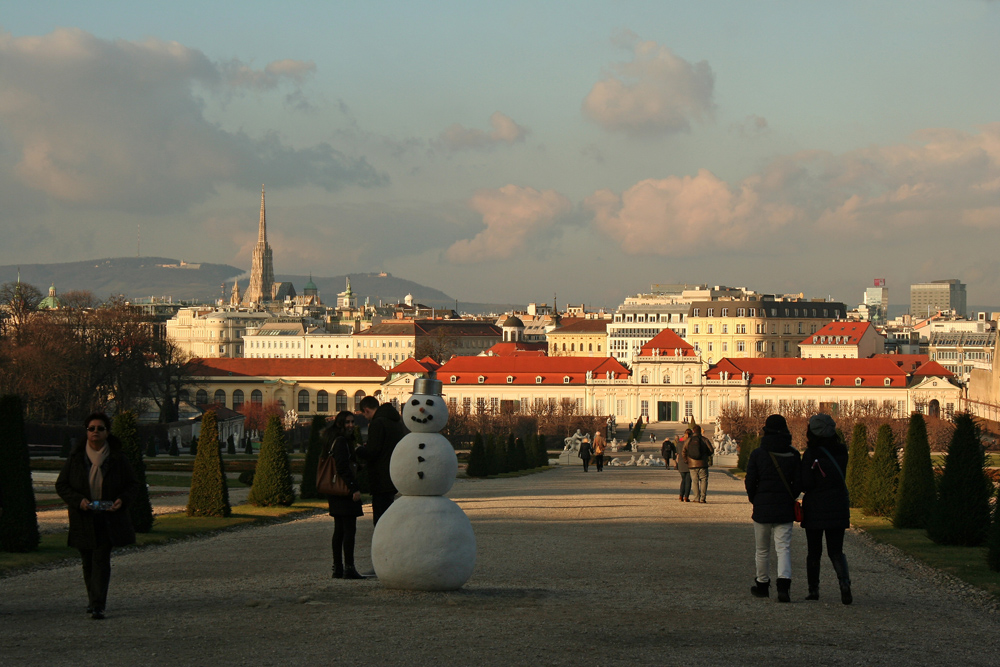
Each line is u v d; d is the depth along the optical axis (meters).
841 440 32.12
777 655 23.81
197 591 32.31
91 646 23.94
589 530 50.75
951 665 23.53
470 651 23.41
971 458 47.53
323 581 34.19
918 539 50.12
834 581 36.81
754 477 31.92
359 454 36.16
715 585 34.56
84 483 28.14
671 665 22.58
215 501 57.31
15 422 42.94
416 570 30.97
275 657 22.80
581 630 25.89
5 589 33.75
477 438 107.38
